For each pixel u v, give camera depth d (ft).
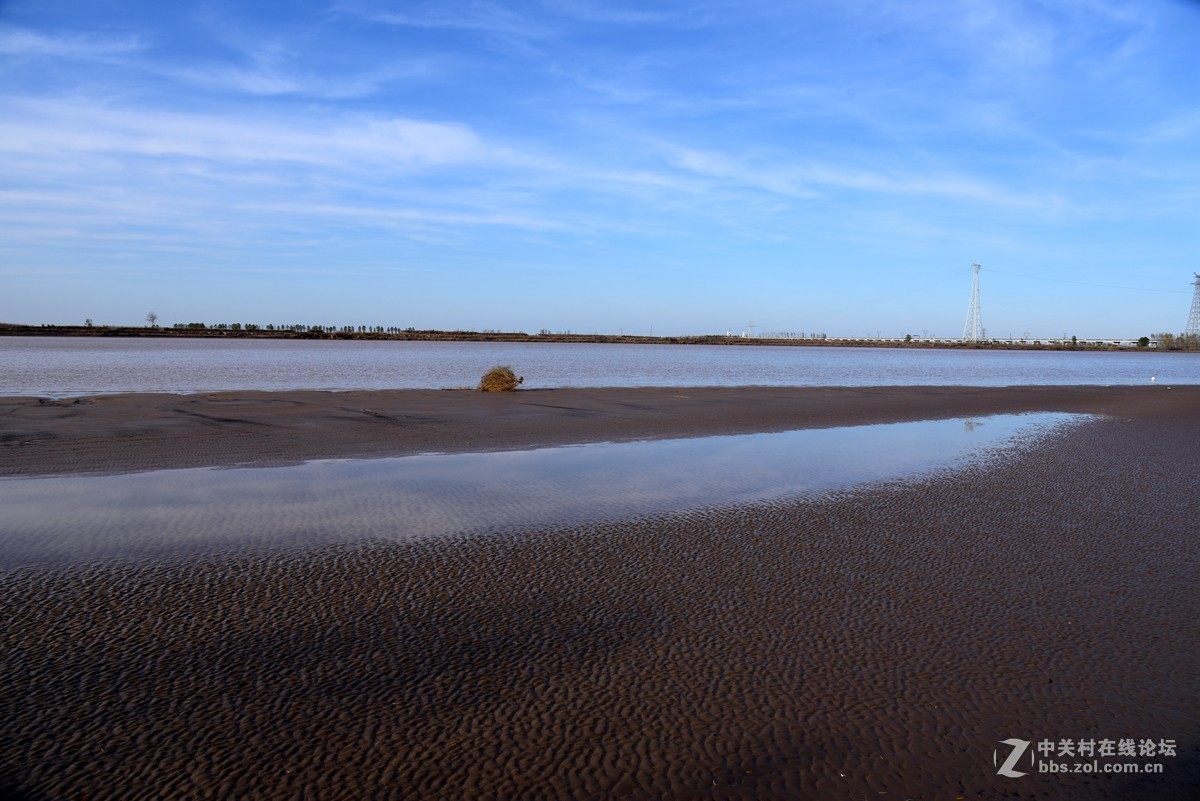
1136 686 14.03
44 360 153.89
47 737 11.59
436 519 25.44
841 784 10.96
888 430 53.42
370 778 10.79
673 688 13.70
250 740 11.65
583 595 18.39
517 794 10.52
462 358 213.05
